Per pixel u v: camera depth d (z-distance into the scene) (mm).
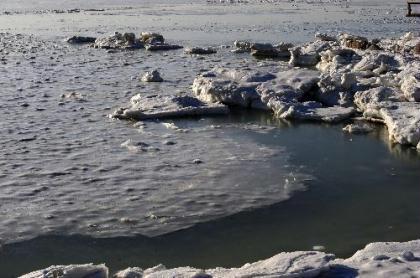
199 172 10523
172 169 10672
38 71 21422
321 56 22156
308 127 13836
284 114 14586
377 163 11141
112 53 27125
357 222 8531
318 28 36156
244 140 12664
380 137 12914
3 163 10914
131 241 7926
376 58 19422
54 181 10016
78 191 9578
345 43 25766
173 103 15164
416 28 34094
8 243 7844
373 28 34938
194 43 30594
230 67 21969
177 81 19312
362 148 12102
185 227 8328
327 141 12633
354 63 20469
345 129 13414
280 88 16094
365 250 6543
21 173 10391
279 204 9148
